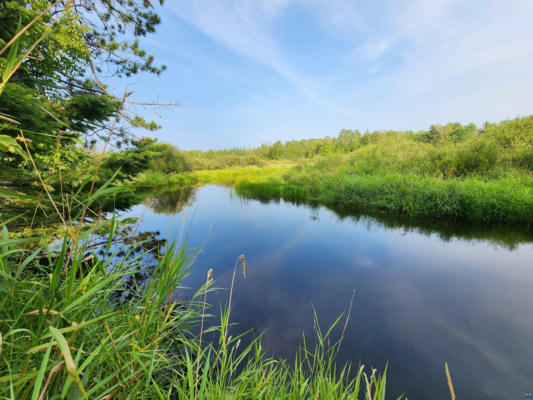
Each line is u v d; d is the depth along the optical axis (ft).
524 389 6.08
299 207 30.76
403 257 14.30
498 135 41.09
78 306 3.54
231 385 5.55
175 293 10.48
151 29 18.34
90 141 14.46
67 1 2.27
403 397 5.93
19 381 2.34
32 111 6.66
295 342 7.77
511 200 19.77
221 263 14.03
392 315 9.05
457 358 7.06
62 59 11.57
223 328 5.21
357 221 22.84
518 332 8.00
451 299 9.94
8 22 7.16
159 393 3.84
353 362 6.97
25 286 4.35
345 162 55.57
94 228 3.30
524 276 11.57
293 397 4.55
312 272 12.75
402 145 59.41
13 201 8.20
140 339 4.71
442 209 22.47
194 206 33.24
